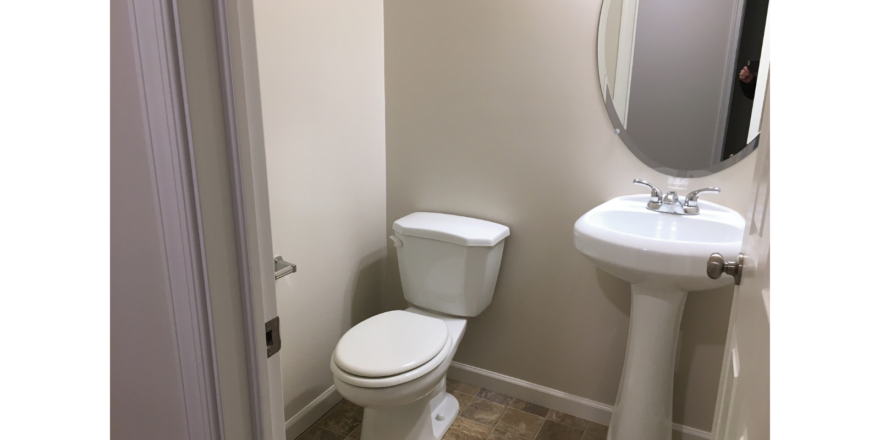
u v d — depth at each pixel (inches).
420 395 65.0
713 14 63.7
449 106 81.4
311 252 75.1
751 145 64.8
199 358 25.3
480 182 81.9
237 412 27.4
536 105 75.4
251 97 25.3
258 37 61.6
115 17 21.7
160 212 23.5
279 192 67.7
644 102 69.2
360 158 82.4
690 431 75.2
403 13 81.2
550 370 84.0
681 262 54.9
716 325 70.7
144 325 26.5
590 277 77.4
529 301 82.7
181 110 22.0
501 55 75.9
